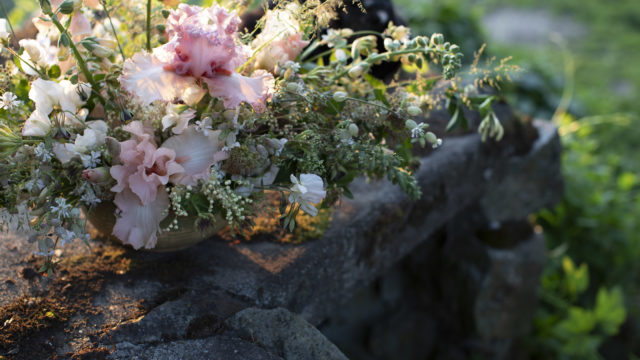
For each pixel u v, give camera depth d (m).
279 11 0.91
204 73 0.83
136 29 0.99
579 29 5.04
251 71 0.92
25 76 0.91
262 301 1.00
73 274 0.99
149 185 0.85
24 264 0.99
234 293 1.00
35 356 0.88
